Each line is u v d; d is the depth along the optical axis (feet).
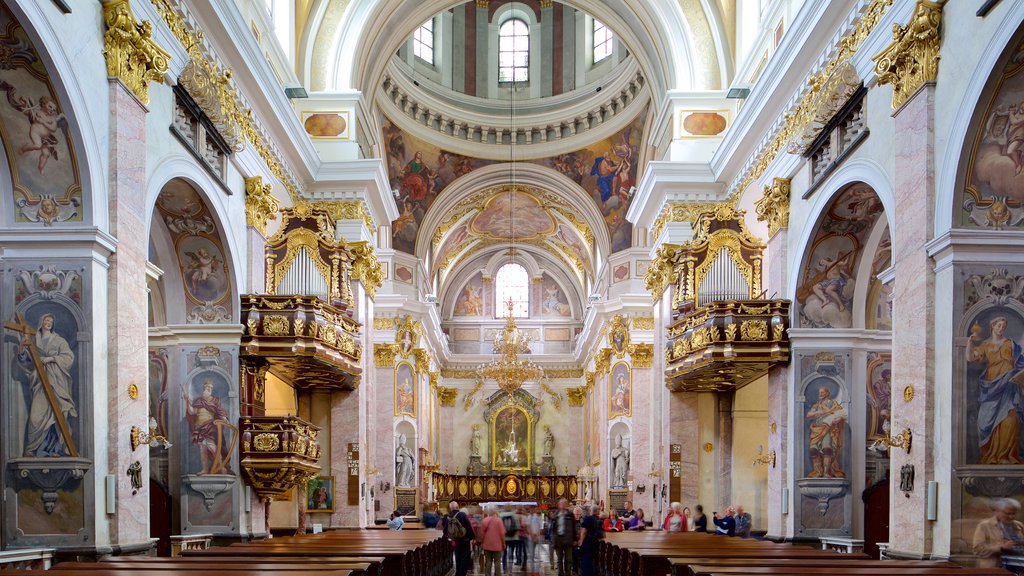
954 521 27.09
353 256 57.77
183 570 23.22
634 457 88.22
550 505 130.31
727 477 57.11
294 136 52.85
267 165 50.72
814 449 42.65
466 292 140.36
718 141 61.72
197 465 42.34
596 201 99.71
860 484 42.52
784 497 43.34
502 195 110.42
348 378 53.01
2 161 27.32
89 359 27.43
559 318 139.33
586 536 42.63
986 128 26.81
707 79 62.75
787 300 44.42
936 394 28.27
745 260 50.80
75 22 26.76
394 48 71.56
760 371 48.08
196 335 42.80
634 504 87.04
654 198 63.10
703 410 58.08
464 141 98.63
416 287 100.32
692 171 59.88
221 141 41.16
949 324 27.61
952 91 27.84
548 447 134.41
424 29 95.76
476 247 134.72
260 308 43.80
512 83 98.89
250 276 45.11
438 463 130.21
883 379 43.78
